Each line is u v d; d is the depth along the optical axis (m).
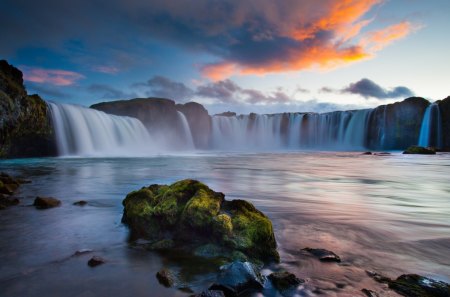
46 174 18.50
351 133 76.19
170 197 6.16
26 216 7.46
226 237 4.99
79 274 4.12
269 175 19.20
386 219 7.53
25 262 4.52
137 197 6.76
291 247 5.37
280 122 86.50
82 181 15.09
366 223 7.09
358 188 13.45
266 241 4.91
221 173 20.34
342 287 3.79
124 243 5.46
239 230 5.19
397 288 3.72
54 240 5.62
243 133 88.25
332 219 7.46
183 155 50.03
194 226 5.32
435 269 4.46
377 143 71.81
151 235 5.74
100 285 3.79
